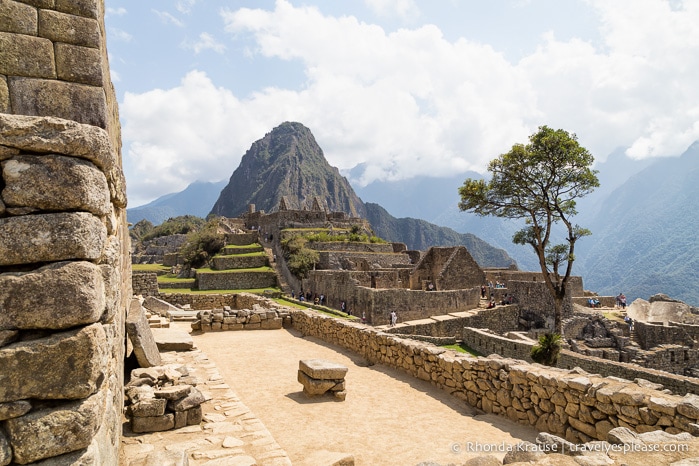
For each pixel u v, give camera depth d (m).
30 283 2.97
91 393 3.12
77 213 3.22
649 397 6.17
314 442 7.01
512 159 22.67
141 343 8.46
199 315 18.48
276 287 55.97
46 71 3.95
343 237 64.12
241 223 94.75
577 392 7.17
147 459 4.59
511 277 49.03
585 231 22.16
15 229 3.01
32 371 2.87
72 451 2.96
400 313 33.25
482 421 8.38
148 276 27.42
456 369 9.94
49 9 4.03
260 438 6.37
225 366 12.12
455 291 36.44
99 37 4.28
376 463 6.34
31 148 3.14
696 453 4.65
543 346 18.83
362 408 8.89
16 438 2.78
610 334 31.27
